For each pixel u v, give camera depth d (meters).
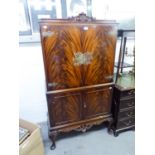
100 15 2.13
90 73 1.79
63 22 1.51
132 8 2.20
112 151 1.90
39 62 2.12
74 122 1.94
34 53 2.06
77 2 2.01
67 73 1.69
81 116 1.95
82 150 1.93
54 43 1.54
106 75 1.88
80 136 2.16
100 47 1.72
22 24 1.93
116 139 2.09
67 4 1.99
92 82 1.84
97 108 2.01
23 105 2.23
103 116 2.08
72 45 1.60
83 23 1.57
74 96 1.82
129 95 2.01
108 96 2.00
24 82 2.14
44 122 2.40
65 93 1.77
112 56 1.81
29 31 1.97
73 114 1.91
